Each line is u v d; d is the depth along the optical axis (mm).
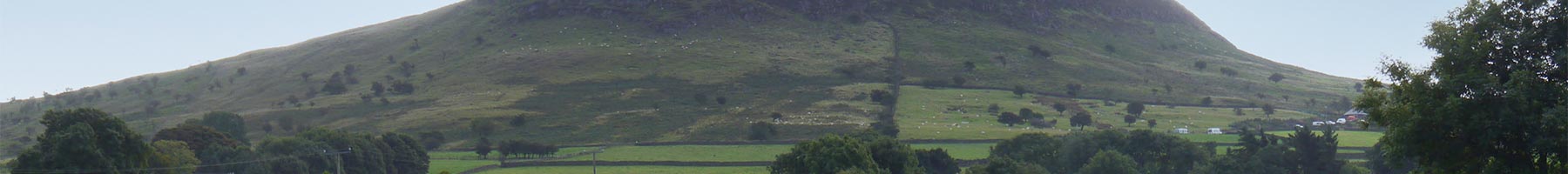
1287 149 145625
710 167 183375
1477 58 42812
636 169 181750
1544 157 43156
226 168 134500
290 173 135000
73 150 100688
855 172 120688
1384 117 46281
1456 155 44344
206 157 138875
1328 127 146625
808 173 132750
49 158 101125
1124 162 142250
